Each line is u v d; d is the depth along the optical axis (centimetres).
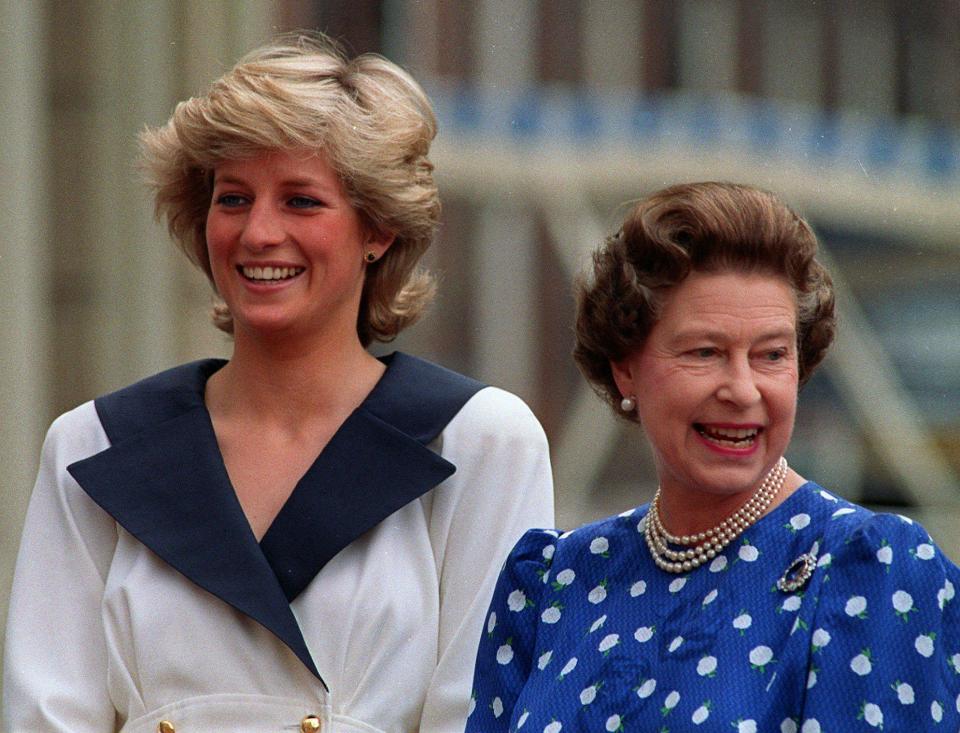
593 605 1034
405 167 1288
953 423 5756
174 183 1314
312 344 1290
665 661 970
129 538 1278
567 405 5909
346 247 1270
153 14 3077
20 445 3103
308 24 4462
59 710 1252
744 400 955
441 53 5534
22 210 3086
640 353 1002
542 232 5834
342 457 1267
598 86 6009
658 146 5547
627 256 992
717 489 970
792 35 6278
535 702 1014
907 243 5838
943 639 927
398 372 1320
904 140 5994
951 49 6425
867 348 5741
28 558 1304
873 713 901
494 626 1082
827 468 5744
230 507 1257
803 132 5797
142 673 1235
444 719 1232
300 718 1216
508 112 5494
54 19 3095
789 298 975
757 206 972
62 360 3145
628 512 1059
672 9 6144
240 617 1237
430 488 1259
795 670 921
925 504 5762
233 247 1262
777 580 960
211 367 1362
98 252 3134
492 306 5831
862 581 926
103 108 3095
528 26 5825
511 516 1280
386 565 1251
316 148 1247
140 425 1311
